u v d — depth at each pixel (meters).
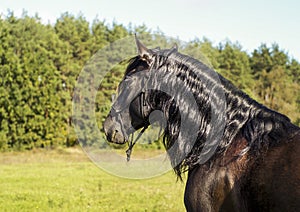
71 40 40.34
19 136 33.03
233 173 3.75
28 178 16.69
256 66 51.66
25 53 34.09
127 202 11.35
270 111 3.84
